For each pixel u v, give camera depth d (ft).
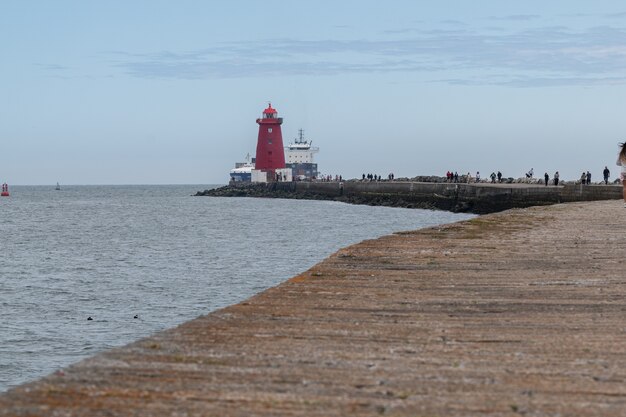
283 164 559.38
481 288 37.45
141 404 18.06
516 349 24.41
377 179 497.05
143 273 109.09
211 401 18.45
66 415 17.08
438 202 317.22
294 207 357.82
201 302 83.66
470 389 19.84
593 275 42.04
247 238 174.60
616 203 143.33
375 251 52.39
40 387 19.10
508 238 62.80
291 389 19.58
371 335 26.25
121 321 73.77
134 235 190.19
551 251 53.67
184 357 22.41
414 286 37.73
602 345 25.03
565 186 224.53
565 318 29.89
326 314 29.89
